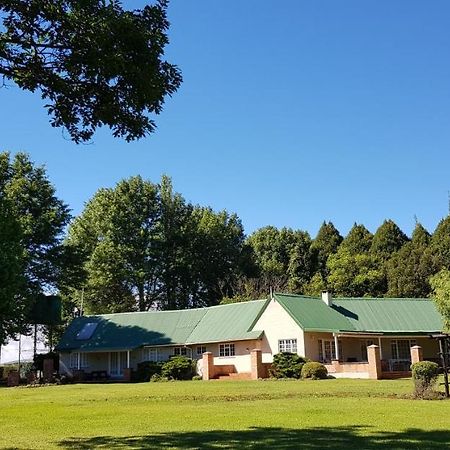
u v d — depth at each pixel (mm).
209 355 40062
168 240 67312
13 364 56844
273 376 37781
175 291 68312
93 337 47906
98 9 8555
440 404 18281
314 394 22734
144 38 8867
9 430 14414
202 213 72125
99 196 65188
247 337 41531
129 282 63250
